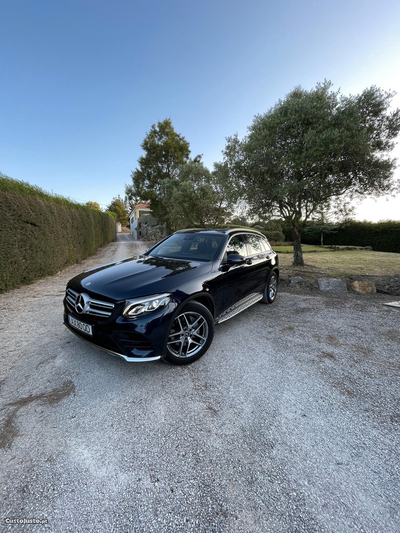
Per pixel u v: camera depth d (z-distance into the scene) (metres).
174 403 2.20
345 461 1.67
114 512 1.35
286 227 8.35
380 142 6.46
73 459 1.67
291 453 1.73
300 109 6.43
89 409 2.12
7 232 5.73
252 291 4.25
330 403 2.22
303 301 5.24
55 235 8.09
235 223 13.34
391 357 3.00
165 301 2.46
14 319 4.15
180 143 23.09
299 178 6.77
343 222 7.77
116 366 2.76
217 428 1.94
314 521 1.31
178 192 12.67
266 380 2.54
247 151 6.92
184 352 2.78
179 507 1.38
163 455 1.71
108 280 2.74
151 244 21.39
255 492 1.46
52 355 2.98
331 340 3.45
